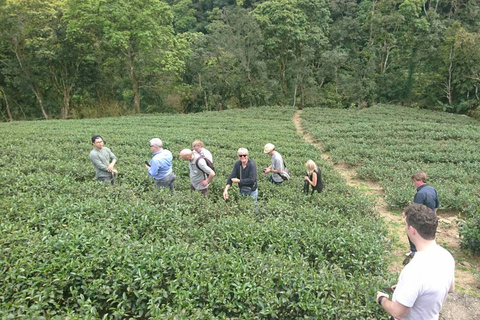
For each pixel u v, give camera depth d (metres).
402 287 3.18
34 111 41.25
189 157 8.90
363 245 6.50
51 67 37.44
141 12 33.72
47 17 34.06
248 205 8.72
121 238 5.94
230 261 5.44
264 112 38.50
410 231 3.34
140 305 4.83
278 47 47.59
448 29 44.47
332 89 48.59
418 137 22.66
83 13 32.41
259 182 11.40
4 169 11.50
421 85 46.75
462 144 19.77
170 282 4.86
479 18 48.84
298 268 5.28
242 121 31.36
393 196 11.38
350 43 53.91
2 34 32.47
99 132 22.23
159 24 37.59
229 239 6.60
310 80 44.84
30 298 4.47
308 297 4.73
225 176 12.80
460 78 42.34
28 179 9.62
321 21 50.19
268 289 4.86
